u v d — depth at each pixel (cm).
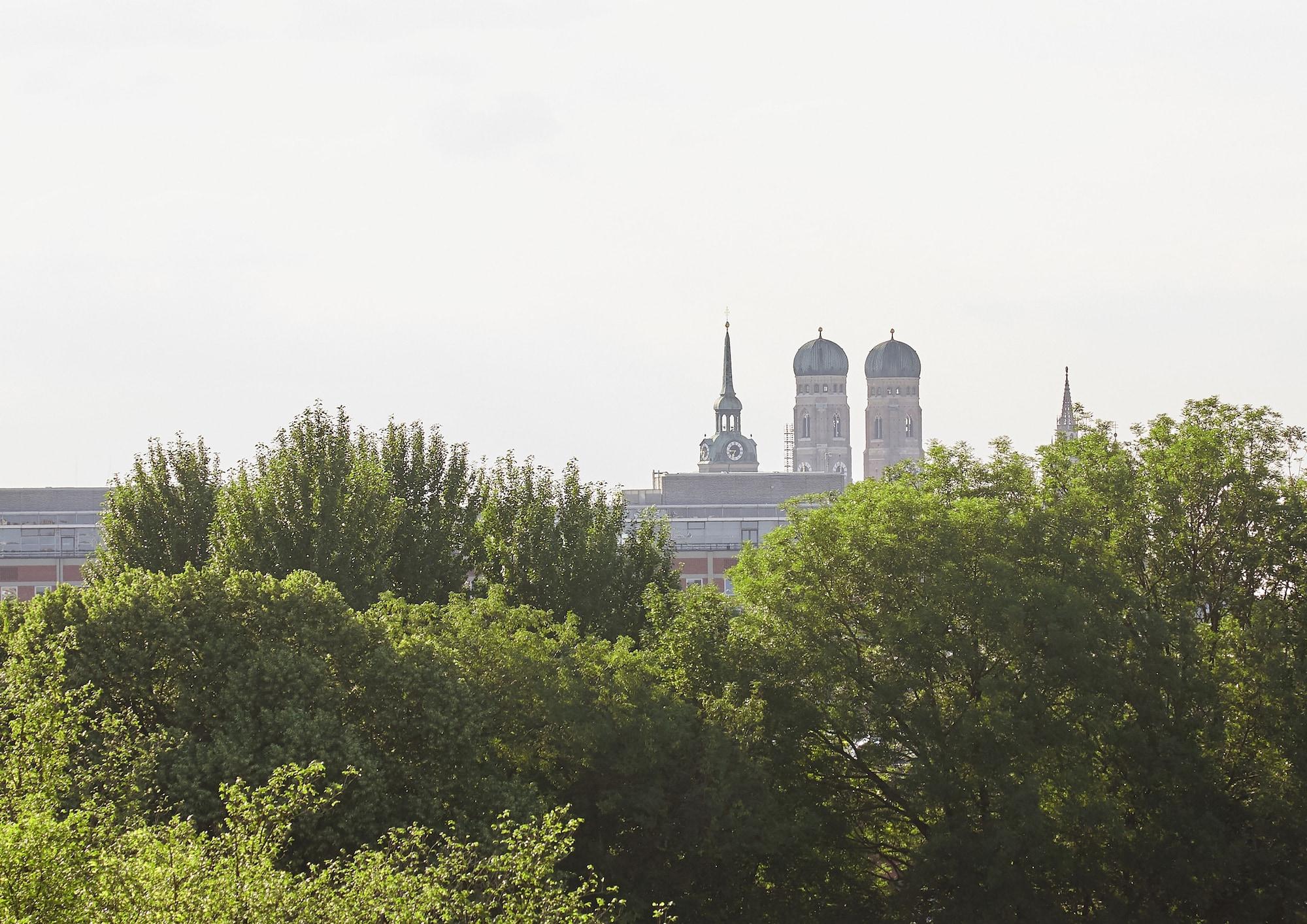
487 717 10812
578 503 17150
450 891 6875
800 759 12600
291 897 6047
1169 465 14475
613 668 11788
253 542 15075
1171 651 13088
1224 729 12706
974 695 12825
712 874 11738
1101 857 12444
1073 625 12225
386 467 16900
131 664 10288
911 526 12950
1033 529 13175
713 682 12731
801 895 12419
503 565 16425
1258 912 12506
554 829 7562
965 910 11931
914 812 12594
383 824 9781
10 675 9569
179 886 5838
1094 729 12288
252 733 9850
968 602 12481
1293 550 14038
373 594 15262
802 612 12781
